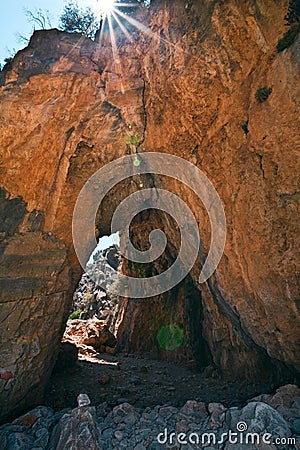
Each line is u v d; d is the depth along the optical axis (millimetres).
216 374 9406
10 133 6023
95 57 6855
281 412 4188
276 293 5055
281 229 4801
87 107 6824
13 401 5742
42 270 6406
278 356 5641
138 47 6668
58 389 8188
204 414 4773
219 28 5090
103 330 17062
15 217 6156
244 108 5359
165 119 6727
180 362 12023
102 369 10820
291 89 4273
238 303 6301
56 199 7012
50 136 6594
